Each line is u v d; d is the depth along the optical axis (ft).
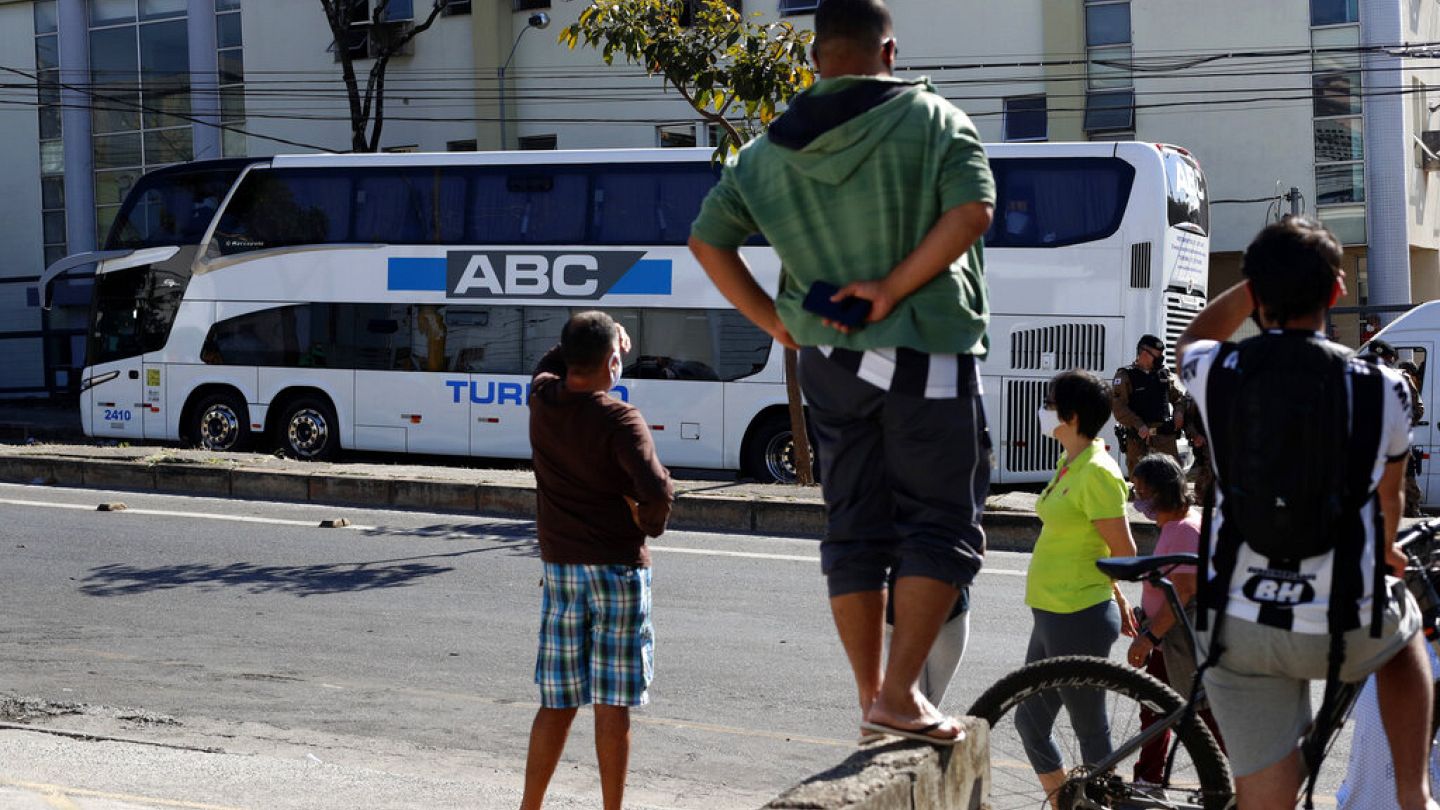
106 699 30.27
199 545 50.47
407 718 29.27
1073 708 17.60
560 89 120.26
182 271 83.82
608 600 19.69
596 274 75.87
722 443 74.08
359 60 127.34
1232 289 13.19
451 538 52.75
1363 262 106.32
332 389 80.48
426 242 79.00
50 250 147.02
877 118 12.57
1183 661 21.54
